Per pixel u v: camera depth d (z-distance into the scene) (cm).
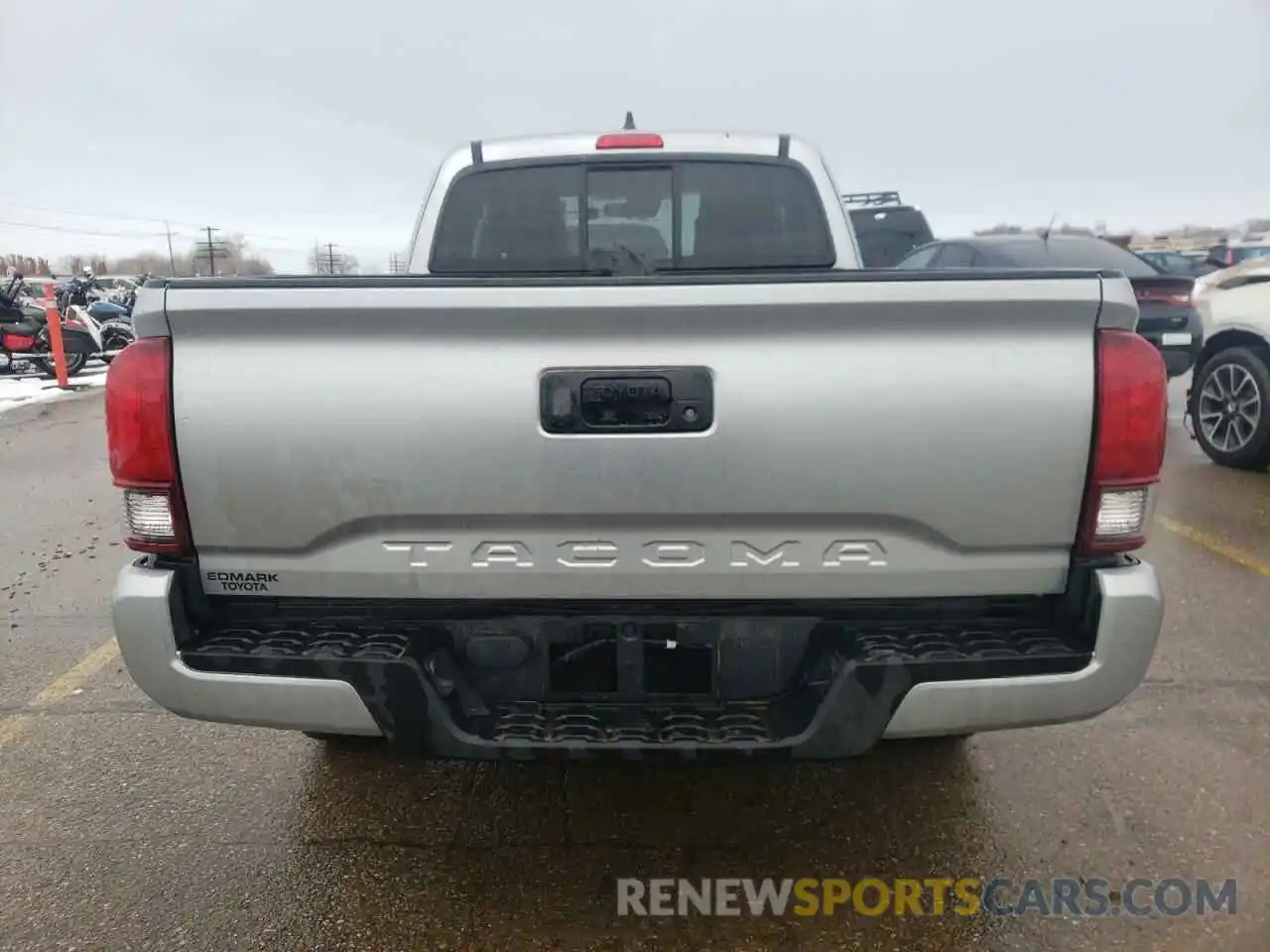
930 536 204
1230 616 415
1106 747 312
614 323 197
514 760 205
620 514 203
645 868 256
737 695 219
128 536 211
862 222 1219
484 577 210
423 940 229
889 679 201
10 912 239
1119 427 197
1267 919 233
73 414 1093
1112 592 200
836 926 233
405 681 204
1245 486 641
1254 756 305
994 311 194
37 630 435
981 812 278
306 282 197
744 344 198
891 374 197
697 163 349
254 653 207
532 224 353
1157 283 795
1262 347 666
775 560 207
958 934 230
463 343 199
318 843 268
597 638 218
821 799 286
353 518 205
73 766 311
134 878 253
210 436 203
